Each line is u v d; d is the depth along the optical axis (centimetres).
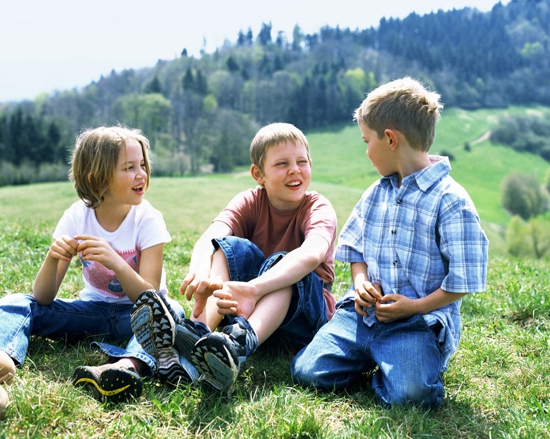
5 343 247
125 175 277
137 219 295
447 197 255
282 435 204
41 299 275
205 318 264
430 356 242
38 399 208
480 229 251
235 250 276
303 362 256
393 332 252
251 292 253
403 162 269
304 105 10356
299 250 270
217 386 225
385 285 265
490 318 367
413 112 262
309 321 280
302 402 230
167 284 410
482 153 9525
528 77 12369
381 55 12769
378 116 268
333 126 10406
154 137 8156
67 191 5416
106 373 218
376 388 244
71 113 8188
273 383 257
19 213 4609
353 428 212
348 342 259
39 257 476
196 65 11044
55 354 271
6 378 223
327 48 13050
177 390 230
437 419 231
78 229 293
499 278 493
